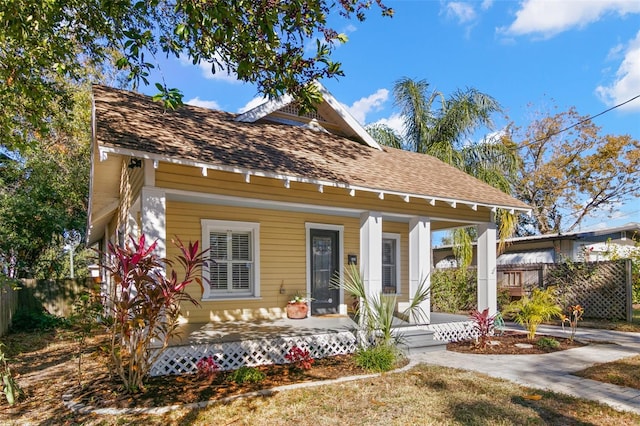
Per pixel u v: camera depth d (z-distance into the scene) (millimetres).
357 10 5262
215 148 6605
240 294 9156
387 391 5176
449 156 15234
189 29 4430
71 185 17891
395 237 11945
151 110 7863
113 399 4809
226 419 4219
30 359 7691
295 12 4648
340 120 10961
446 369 6348
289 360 6836
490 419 4238
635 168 23703
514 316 10672
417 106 16047
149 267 4902
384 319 6934
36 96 6891
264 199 6992
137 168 6672
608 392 5188
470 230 16484
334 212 10164
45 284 14633
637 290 14086
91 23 6520
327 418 4258
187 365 6141
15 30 5367
